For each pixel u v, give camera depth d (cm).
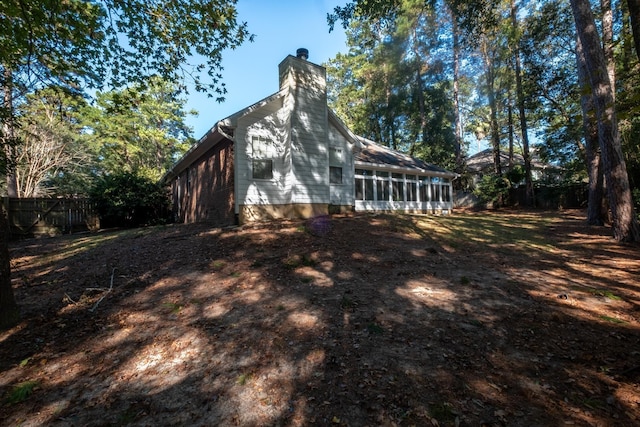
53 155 2366
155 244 823
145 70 775
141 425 238
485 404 250
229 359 325
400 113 3081
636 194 1159
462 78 2955
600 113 880
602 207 1167
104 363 324
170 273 594
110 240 979
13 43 621
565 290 495
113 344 360
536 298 463
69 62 721
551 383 274
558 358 312
